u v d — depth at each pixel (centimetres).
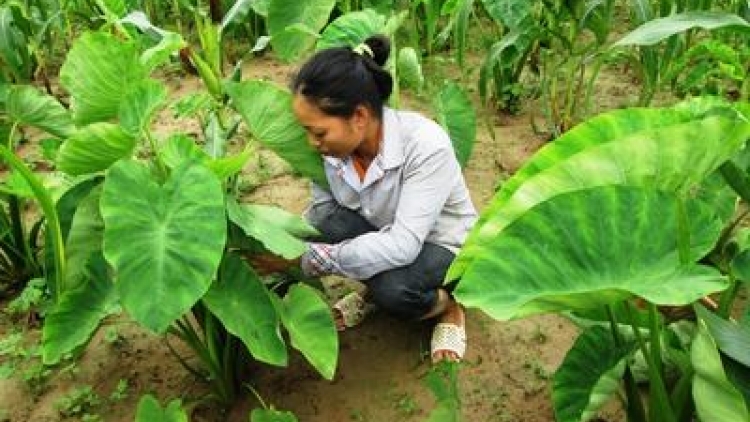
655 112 142
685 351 169
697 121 127
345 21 266
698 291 122
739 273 153
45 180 232
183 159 185
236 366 220
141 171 175
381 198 213
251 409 219
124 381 226
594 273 133
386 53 205
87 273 190
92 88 201
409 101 385
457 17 340
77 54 198
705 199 216
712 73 335
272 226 193
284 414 183
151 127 372
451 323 229
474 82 396
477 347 234
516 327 241
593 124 143
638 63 327
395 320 247
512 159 330
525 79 394
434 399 217
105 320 252
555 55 390
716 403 139
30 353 241
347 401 219
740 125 127
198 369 231
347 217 233
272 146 211
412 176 205
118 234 167
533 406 213
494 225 140
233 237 198
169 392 225
